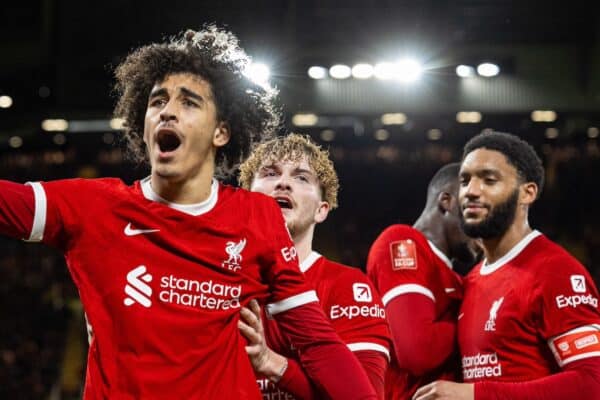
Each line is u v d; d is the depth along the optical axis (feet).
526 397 10.43
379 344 10.28
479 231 11.54
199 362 7.50
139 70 8.54
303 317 8.36
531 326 10.91
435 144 79.30
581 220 71.46
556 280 10.80
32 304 64.13
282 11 56.18
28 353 57.36
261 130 9.07
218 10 56.49
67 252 7.64
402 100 65.62
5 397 53.21
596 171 73.26
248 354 8.16
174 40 9.23
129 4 62.18
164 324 7.43
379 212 74.59
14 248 71.72
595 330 10.63
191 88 8.02
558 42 61.77
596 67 61.16
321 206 11.20
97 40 66.49
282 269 8.23
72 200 7.54
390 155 78.59
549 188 73.36
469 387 10.59
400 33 57.47
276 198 10.74
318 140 80.02
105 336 7.43
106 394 7.36
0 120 77.20
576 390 10.34
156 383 7.34
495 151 11.68
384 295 12.22
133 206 7.62
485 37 59.00
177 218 7.68
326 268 10.75
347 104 66.13
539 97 63.67
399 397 12.39
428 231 13.34
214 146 8.27
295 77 61.21
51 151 85.10
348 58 57.36
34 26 69.92
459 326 11.82
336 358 8.36
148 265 7.53
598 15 60.64
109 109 71.46
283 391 9.83
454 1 57.31
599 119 70.79
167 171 7.70
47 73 71.05
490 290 11.48
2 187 7.34
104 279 7.48
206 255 7.69
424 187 75.36
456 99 65.05
